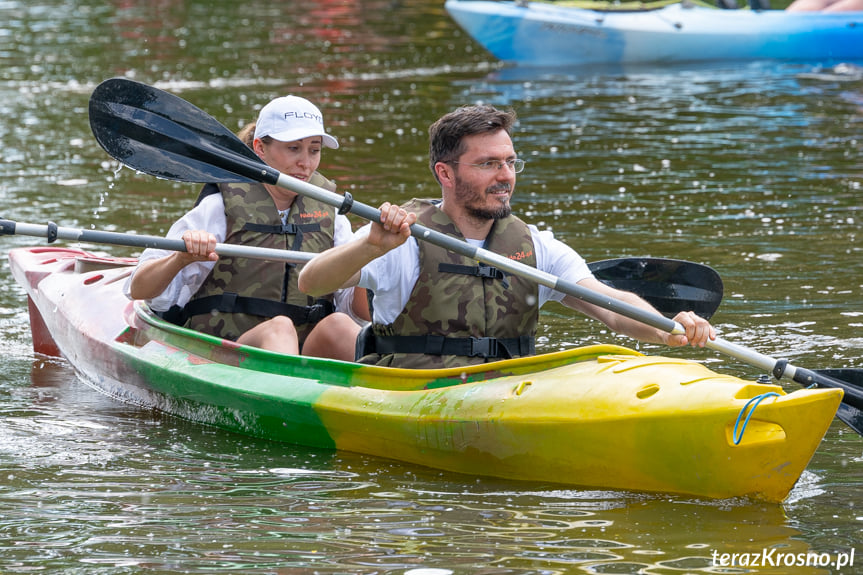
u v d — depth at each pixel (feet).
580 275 44.96
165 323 52.90
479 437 40.73
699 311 49.80
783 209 87.86
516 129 125.39
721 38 176.04
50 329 61.26
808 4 185.47
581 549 33.68
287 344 49.88
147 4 250.16
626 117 131.64
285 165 52.06
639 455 37.78
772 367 41.32
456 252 42.19
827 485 38.83
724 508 36.78
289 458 44.06
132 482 40.81
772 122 126.41
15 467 42.50
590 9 184.75
